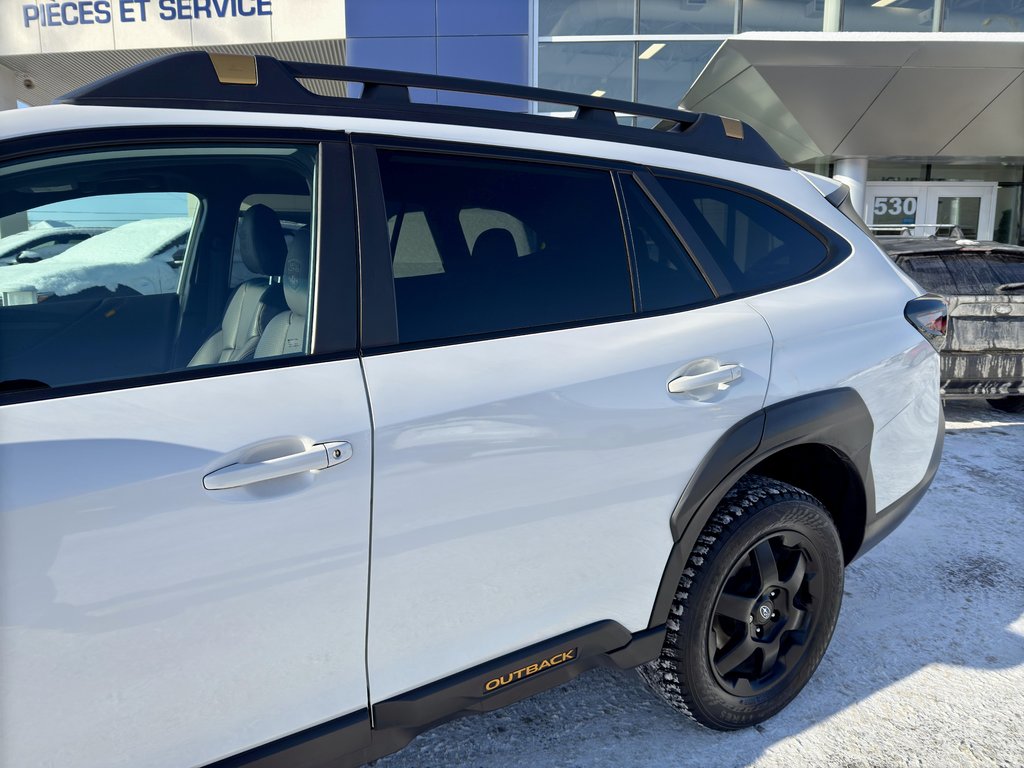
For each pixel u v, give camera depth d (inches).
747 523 76.2
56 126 51.1
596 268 72.2
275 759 54.0
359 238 59.5
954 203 518.3
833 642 103.6
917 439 94.7
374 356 58.4
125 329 55.0
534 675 67.2
